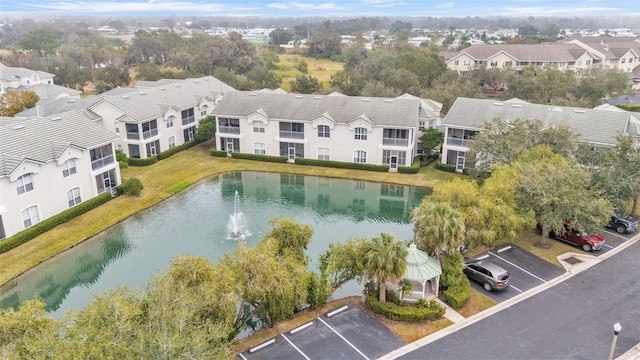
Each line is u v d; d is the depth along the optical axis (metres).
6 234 36.88
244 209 45.44
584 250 34.47
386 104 55.88
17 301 31.50
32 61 123.12
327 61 155.75
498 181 34.12
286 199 48.22
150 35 164.50
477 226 30.44
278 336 24.91
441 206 27.94
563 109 50.16
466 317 26.55
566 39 164.00
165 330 17.48
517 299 28.28
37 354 16.36
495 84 93.44
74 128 45.19
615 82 81.06
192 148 64.44
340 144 56.47
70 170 42.34
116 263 35.56
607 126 46.25
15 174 36.75
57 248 36.94
